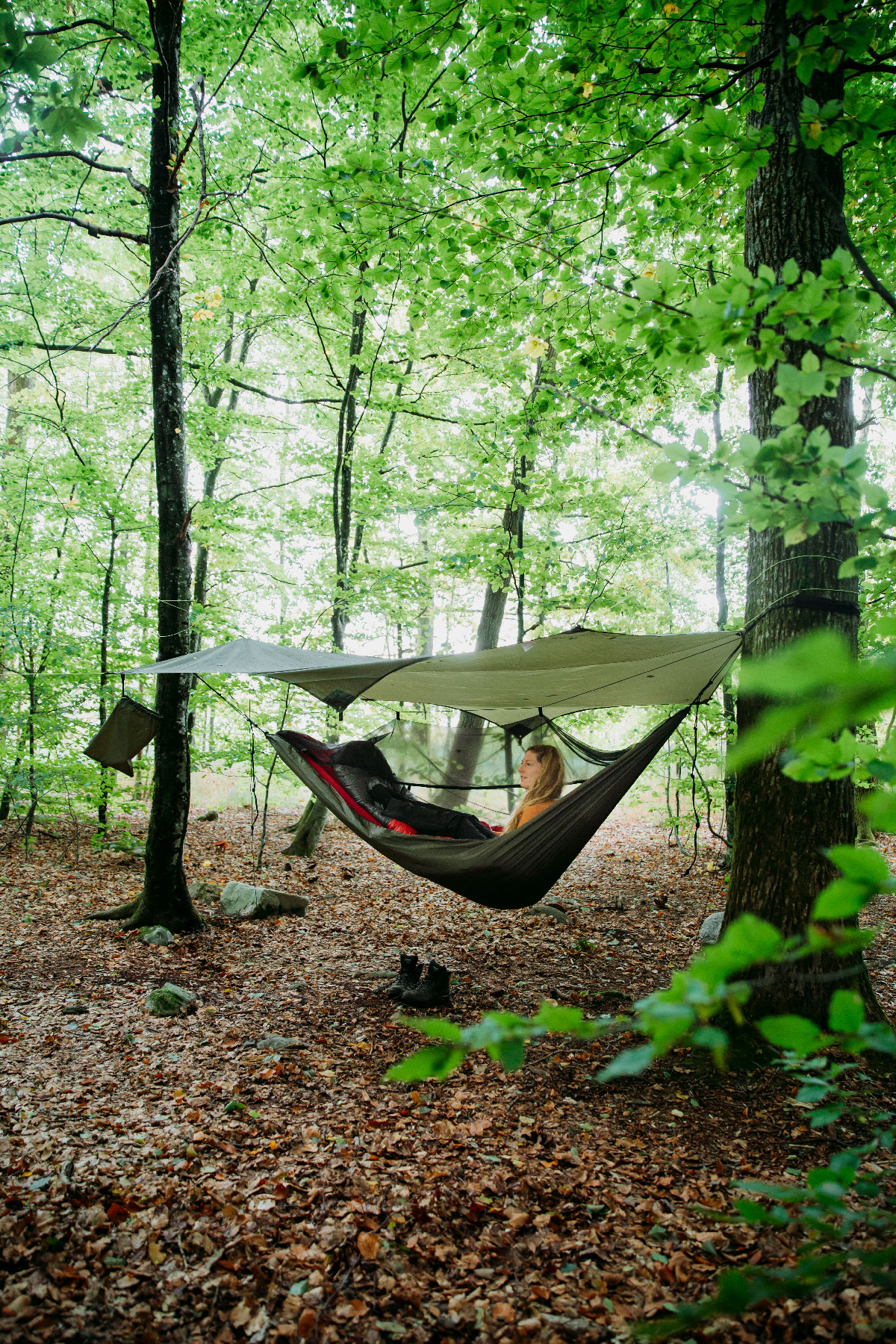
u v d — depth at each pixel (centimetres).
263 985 487
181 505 608
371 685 452
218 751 902
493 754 600
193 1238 241
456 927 643
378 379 902
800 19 306
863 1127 298
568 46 368
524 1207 262
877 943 562
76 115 212
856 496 172
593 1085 347
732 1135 300
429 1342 206
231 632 923
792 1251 233
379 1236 244
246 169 799
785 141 350
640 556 920
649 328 211
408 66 347
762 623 367
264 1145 297
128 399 930
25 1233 239
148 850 597
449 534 1102
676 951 569
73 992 463
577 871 891
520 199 500
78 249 887
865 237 448
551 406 716
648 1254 237
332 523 1066
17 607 766
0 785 846
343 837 1062
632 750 392
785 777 356
